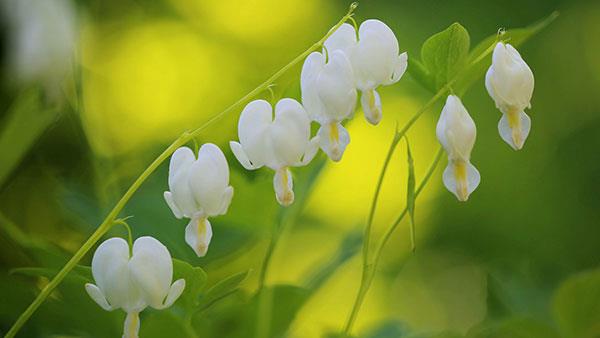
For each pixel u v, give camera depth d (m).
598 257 1.60
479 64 0.77
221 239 0.84
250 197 0.82
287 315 0.81
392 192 1.47
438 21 1.59
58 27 0.86
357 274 1.22
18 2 0.85
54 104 0.86
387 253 1.49
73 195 0.85
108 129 1.19
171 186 0.73
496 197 1.58
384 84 0.74
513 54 0.74
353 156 1.45
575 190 1.63
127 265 0.72
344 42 0.74
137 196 0.85
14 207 0.89
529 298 0.87
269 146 0.73
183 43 1.42
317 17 1.55
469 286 1.54
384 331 0.86
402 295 1.49
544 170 1.63
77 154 0.90
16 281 0.79
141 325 0.76
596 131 1.66
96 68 1.26
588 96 1.69
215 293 0.76
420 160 1.49
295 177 0.83
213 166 0.73
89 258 0.85
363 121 1.43
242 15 1.50
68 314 0.79
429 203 1.54
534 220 1.59
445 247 1.55
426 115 1.47
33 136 0.82
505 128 0.74
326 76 0.73
